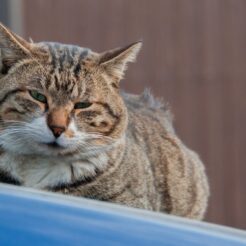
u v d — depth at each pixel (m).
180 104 23.36
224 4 23.22
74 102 9.68
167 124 12.21
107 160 9.96
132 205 10.19
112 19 23.73
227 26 23.20
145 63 23.48
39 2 24.00
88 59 9.98
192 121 23.30
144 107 12.08
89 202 6.07
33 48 9.88
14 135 9.60
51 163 9.80
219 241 5.74
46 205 5.72
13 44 9.72
